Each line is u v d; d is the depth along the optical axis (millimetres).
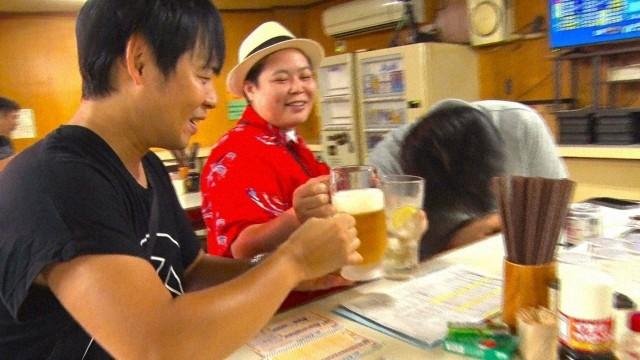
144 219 739
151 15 619
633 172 2738
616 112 2809
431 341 721
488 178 1346
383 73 4047
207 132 5387
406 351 716
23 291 558
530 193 701
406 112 3861
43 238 554
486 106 1494
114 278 550
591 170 2922
